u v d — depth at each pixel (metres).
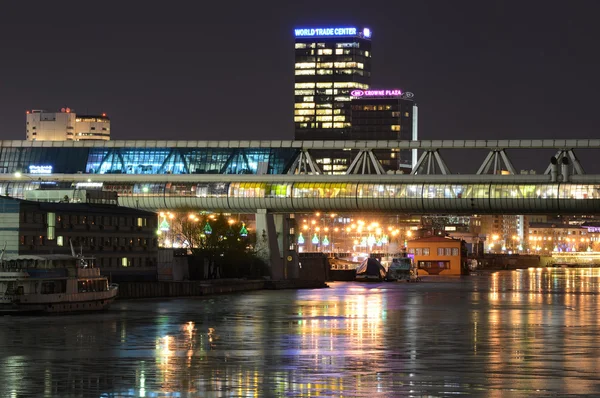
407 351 153.00
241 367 136.88
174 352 151.50
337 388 121.75
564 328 187.00
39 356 147.12
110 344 160.62
